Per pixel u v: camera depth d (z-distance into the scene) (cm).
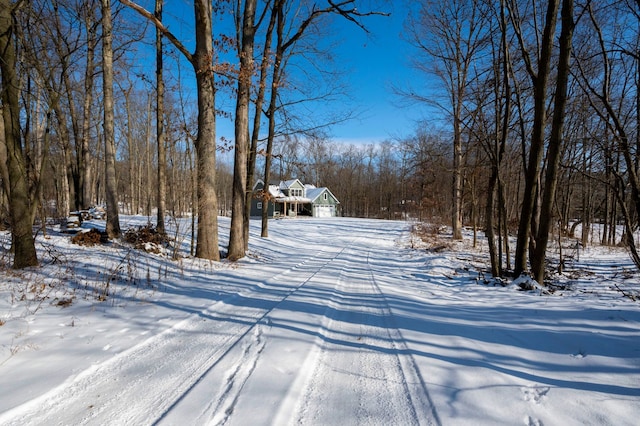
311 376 325
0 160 674
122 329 429
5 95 661
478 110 1010
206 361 347
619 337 390
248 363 343
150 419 250
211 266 873
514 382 306
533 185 816
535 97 798
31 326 426
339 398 286
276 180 5466
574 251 1522
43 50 860
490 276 921
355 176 7225
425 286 803
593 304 554
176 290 648
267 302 582
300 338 412
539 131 796
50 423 245
